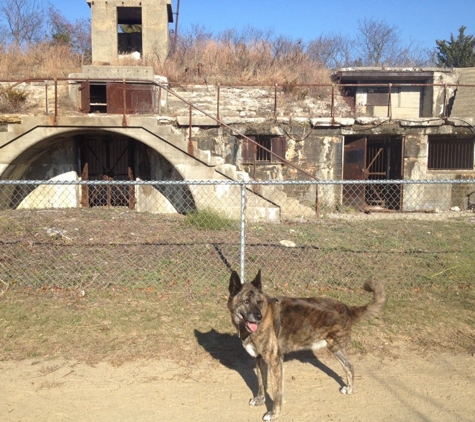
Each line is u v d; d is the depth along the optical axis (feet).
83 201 47.34
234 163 47.93
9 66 61.62
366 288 15.01
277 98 55.83
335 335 14.10
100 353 16.80
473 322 19.85
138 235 30.89
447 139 51.55
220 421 13.05
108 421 12.93
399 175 50.39
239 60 67.36
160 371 15.76
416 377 15.60
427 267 26.68
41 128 39.58
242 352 17.29
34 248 27.25
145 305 20.89
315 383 15.23
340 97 60.80
